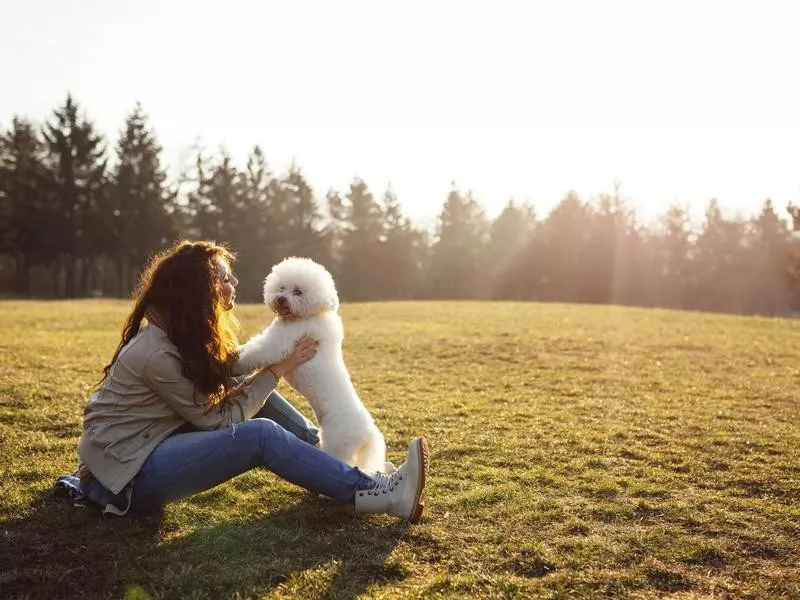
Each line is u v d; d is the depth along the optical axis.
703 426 6.22
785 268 44.22
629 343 13.16
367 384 8.08
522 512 3.84
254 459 3.40
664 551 3.39
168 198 46.91
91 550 3.18
